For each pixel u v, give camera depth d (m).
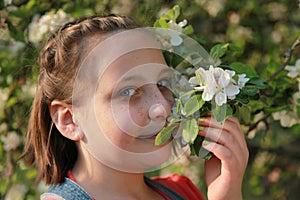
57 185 1.41
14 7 2.25
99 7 2.39
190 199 1.61
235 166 1.40
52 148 1.43
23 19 2.27
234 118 1.42
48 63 1.40
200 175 2.93
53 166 1.43
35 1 2.27
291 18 3.00
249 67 1.56
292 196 3.22
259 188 3.14
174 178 1.66
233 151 1.40
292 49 1.90
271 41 2.92
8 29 2.24
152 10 2.31
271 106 1.88
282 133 3.12
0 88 2.38
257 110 1.90
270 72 1.97
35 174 2.50
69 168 1.44
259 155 3.20
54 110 1.38
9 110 2.42
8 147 2.43
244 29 2.94
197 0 2.74
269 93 1.86
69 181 1.40
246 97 1.42
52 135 1.43
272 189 3.21
